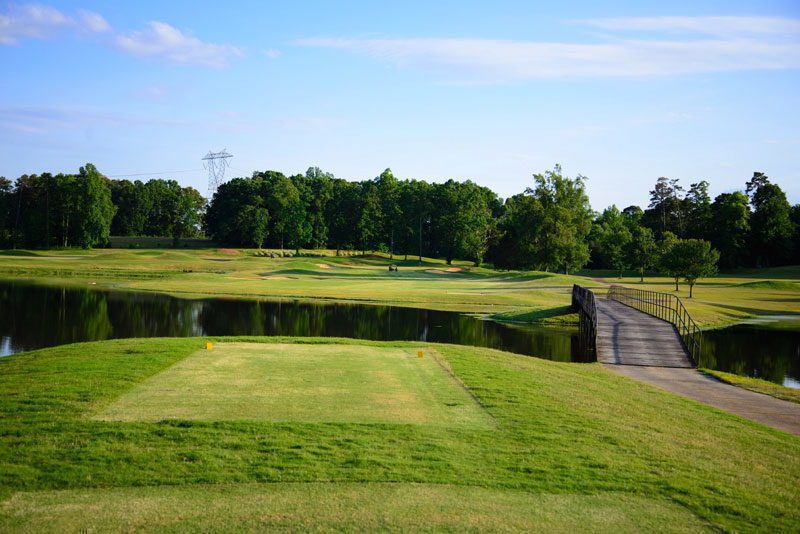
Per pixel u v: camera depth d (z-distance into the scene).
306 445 8.64
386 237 125.69
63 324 31.62
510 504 7.02
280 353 16.72
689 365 21.86
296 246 123.06
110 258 86.75
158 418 9.60
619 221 137.25
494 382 13.82
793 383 21.03
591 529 6.45
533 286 63.12
